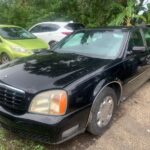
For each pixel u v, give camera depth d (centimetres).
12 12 1717
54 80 313
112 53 420
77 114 306
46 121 285
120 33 454
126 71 411
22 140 335
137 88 549
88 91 322
